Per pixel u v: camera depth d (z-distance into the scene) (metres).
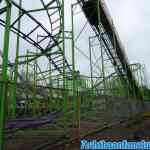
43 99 7.80
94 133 8.31
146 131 9.15
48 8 9.62
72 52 12.42
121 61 23.05
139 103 18.33
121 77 22.58
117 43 20.53
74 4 14.04
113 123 11.10
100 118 10.71
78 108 7.59
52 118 6.88
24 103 7.09
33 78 14.46
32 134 6.03
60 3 10.58
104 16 16.45
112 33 19.03
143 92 32.88
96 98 12.30
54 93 8.02
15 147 5.17
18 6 8.50
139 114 16.84
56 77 14.94
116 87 20.75
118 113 12.48
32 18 9.39
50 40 11.40
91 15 15.71
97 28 17.34
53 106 8.06
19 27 10.18
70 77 12.36
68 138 6.99
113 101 12.26
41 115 7.38
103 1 15.98
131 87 26.47
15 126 5.34
